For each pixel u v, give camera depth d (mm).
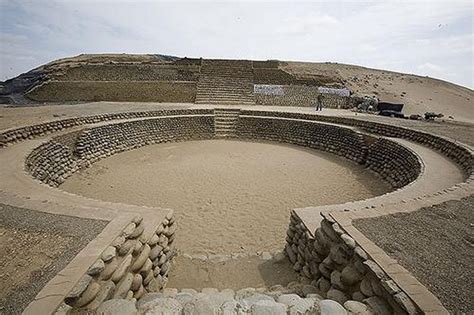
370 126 18781
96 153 16438
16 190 8281
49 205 6141
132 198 11461
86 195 11742
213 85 30719
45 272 3971
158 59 39375
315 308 3611
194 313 3475
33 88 30156
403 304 3422
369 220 5793
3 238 4848
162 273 6184
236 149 19188
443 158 12727
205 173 14359
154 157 17109
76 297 3441
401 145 14703
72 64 33781
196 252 7969
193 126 22297
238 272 6797
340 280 4812
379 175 14695
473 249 4824
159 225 6332
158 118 20906
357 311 3646
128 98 29281
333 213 6020
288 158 17297
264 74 32812
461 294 3697
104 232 4945
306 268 6273
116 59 37594
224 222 9664
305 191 12438
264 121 22484
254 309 3543
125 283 4543
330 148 18984
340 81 34656
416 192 8984
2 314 3238
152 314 3494
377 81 40469
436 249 4781
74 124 17047
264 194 12008
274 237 8836
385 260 4289
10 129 13367
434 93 40656
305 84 32594
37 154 12633
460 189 7898
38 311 3176
